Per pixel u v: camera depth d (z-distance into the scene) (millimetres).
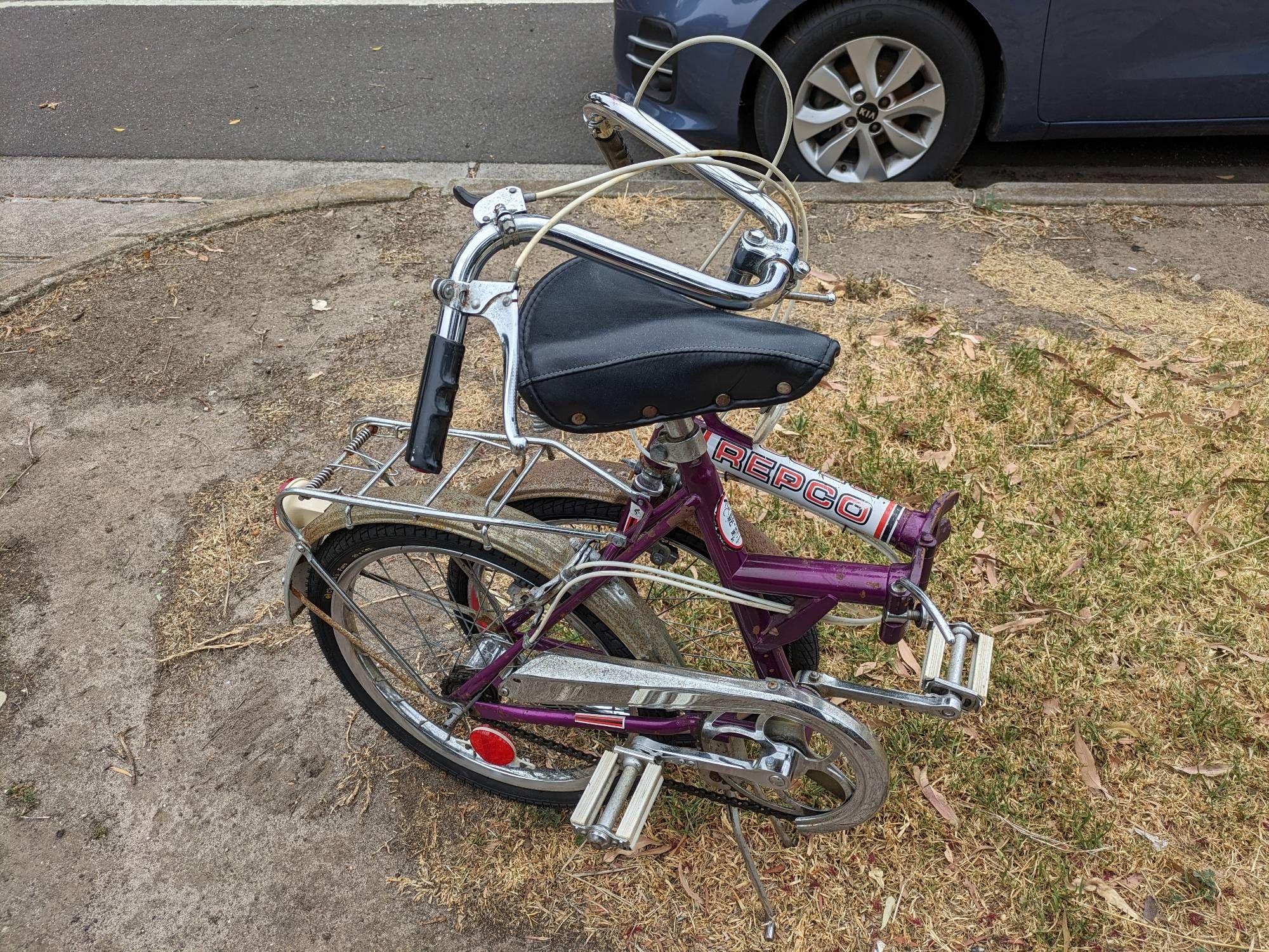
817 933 1895
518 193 1257
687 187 4219
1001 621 2408
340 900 2000
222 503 2877
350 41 5969
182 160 4816
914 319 3377
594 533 1561
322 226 4168
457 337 1167
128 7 6648
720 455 1646
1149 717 2188
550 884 2000
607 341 1344
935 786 2098
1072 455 2824
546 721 1864
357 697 2092
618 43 4180
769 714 1653
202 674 2430
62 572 2699
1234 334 3229
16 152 4945
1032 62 3811
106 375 3402
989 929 1880
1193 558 2510
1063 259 3676
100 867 2072
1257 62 3781
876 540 1627
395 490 1808
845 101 3957
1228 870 1933
